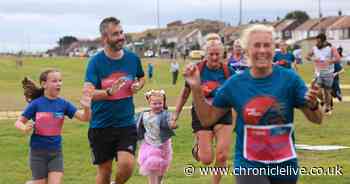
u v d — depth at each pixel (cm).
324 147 1378
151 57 11844
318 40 1950
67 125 1828
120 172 894
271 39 588
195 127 967
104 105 887
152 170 998
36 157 884
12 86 4700
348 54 9725
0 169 1202
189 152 1357
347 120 1889
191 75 601
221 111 621
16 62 8550
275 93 595
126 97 893
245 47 597
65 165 1229
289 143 606
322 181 1049
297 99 596
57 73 888
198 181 1073
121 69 889
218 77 955
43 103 883
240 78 606
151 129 1002
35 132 882
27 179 1114
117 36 871
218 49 951
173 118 1010
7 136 1619
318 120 602
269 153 603
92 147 911
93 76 882
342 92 3281
